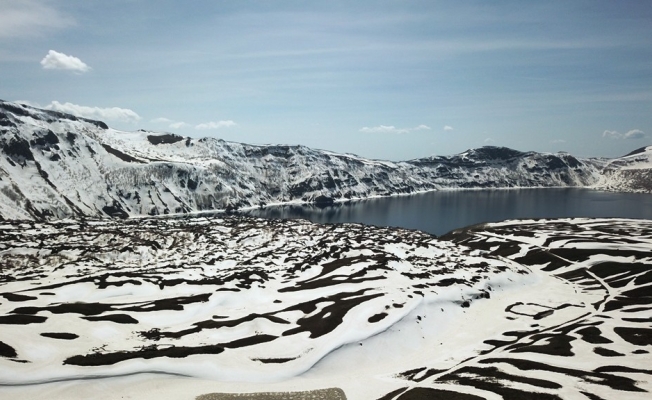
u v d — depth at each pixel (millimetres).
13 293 111688
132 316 99812
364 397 71438
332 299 116375
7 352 71312
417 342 98562
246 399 69375
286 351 87812
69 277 137000
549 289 147625
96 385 69000
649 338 91812
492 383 71500
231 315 106062
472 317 118125
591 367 77250
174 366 76688
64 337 82625
